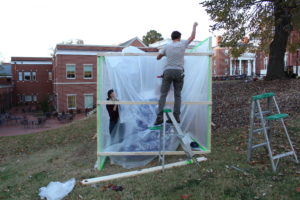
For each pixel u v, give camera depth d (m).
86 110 27.66
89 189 4.03
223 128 7.02
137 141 5.13
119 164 5.09
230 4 11.74
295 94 9.22
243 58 41.75
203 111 5.30
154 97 4.97
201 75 5.11
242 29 12.87
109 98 5.05
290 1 10.14
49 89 36.84
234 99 10.24
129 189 3.88
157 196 3.59
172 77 4.43
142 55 4.90
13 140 10.68
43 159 6.96
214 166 4.41
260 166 4.20
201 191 3.58
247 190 3.49
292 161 4.30
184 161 4.76
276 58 13.15
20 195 4.31
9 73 44.88
